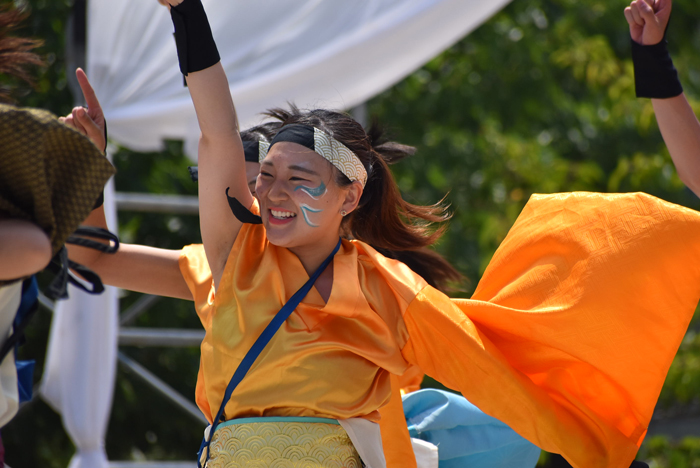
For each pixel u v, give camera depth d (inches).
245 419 329.7
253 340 331.6
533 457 441.4
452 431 426.3
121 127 657.0
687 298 352.2
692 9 1299.2
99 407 654.5
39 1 967.0
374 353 337.4
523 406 354.6
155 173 1044.5
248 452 324.2
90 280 272.8
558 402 370.3
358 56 643.5
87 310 658.2
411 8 636.7
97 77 649.6
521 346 372.8
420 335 354.6
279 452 323.6
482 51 1232.2
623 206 366.0
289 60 640.4
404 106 1240.8
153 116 650.8
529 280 374.9
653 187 1160.2
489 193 1190.9
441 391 430.6
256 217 344.8
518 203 1167.6
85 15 708.7
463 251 1138.7
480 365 352.5
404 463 382.9
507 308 366.0
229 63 638.5
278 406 329.1
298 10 639.8
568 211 377.1
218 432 337.1
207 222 350.3
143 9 645.9
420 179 1183.6
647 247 356.2
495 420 431.8
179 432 1061.8
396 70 666.2
